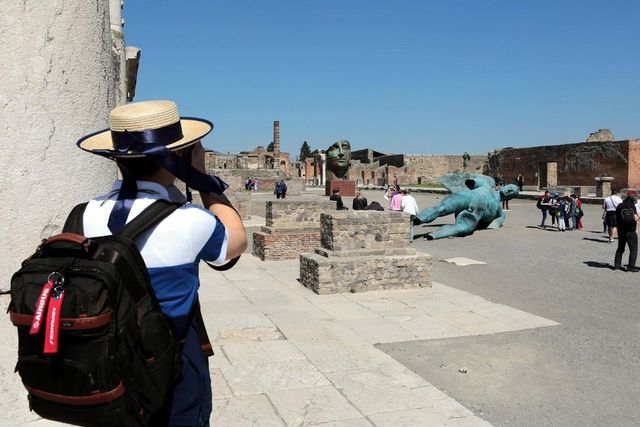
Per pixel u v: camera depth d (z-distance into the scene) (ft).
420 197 136.46
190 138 6.73
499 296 32.76
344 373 17.63
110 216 6.29
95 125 9.57
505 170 178.09
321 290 32.04
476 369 20.21
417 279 34.09
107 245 5.60
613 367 20.44
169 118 6.52
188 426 6.32
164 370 5.72
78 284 5.22
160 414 6.14
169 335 5.83
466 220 63.77
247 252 51.52
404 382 17.07
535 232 66.18
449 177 69.36
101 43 9.78
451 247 54.85
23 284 5.40
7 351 8.41
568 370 20.13
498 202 68.44
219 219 6.68
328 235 34.14
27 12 8.57
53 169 8.85
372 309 28.76
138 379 5.47
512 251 51.70
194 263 6.31
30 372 5.39
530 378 19.34
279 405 14.76
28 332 5.32
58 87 8.87
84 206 6.68
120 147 6.34
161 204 6.19
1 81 8.42
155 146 6.12
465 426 14.12
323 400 15.21
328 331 22.67
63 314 5.12
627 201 40.75
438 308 29.04
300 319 24.58
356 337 22.70
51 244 5.56
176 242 6.03
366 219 33.96
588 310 29.14
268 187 188.34
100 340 5.24
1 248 8.51
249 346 19.95
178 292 6.14
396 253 34.53
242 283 33.01
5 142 8.46
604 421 15.89
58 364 5.25
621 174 136.46
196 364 6.48
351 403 15.23
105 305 5.25
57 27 8.84
